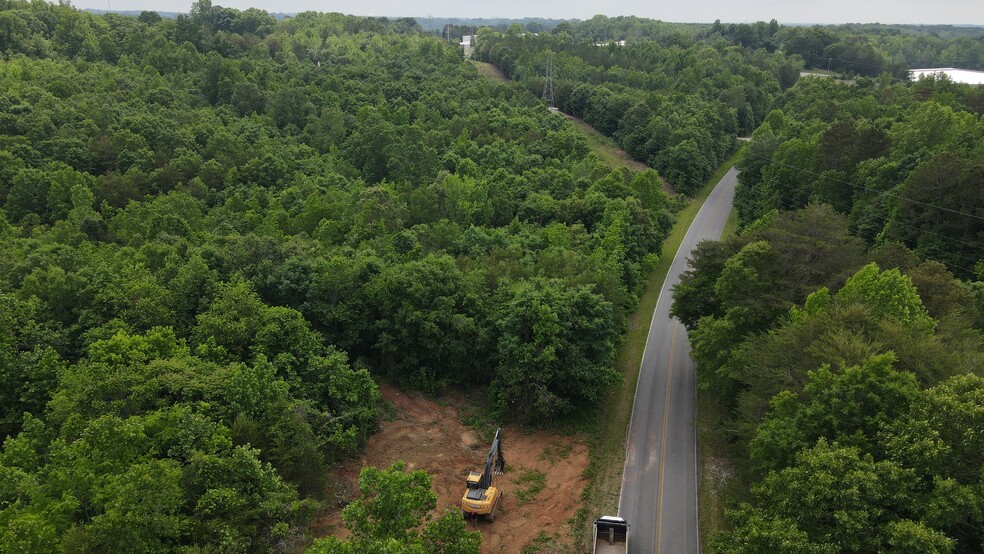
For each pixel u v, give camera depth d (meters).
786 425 36.88
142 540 29.75
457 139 115.38
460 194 89.56
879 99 147.50
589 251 78.19
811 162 95.38
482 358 58.19
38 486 31.94
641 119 137.50
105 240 76.12
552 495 46.50
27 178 83.81
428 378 59.03
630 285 78.31
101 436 33.62
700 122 134.25
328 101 132.25
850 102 132.88
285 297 59.12
